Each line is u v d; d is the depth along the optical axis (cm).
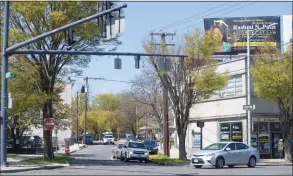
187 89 3422
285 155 3453
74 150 5759
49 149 3173
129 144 3644
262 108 3834
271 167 2784
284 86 3269
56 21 2830
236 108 3925
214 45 3347
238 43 4944
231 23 4991
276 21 4916
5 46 2308
